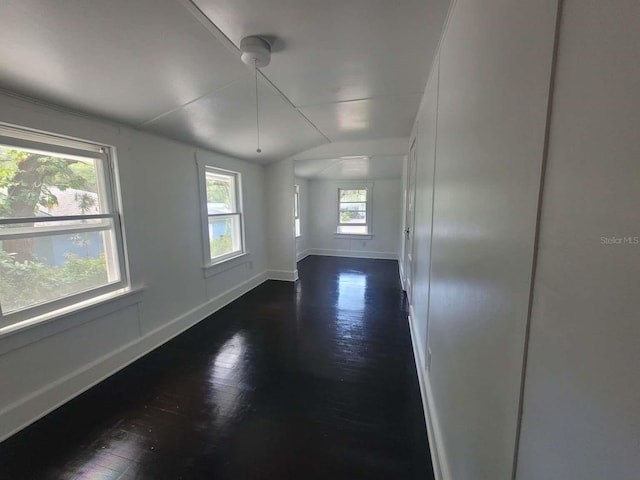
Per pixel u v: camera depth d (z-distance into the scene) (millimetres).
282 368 2254
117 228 2227
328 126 3119
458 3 1128
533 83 506
